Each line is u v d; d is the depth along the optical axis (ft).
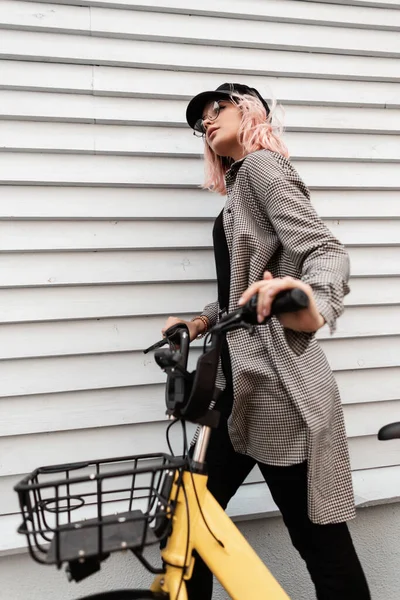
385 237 7.34
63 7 6.25
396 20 7.39
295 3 7.01
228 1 6.75
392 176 7.39
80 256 6.35
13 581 5.89
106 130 6.43
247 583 4.12
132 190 6.52
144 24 6.49
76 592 6.03
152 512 6.08
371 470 7.21
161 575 4.23
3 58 6.13
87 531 4.00
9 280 6.12
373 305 7.27
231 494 5.43
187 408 3.94
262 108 5.60
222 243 5.34
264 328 4.87
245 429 5.02
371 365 7.22
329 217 7.12
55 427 6.24
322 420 4.65
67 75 6.29
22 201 6.17
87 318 6.35
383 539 6.90
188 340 4.54
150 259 6.56
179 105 6.65
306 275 4.01
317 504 4.63
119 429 6.45
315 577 4.91
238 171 5.10
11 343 6.15
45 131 6.24
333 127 7.14
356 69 7.26
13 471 6.12
